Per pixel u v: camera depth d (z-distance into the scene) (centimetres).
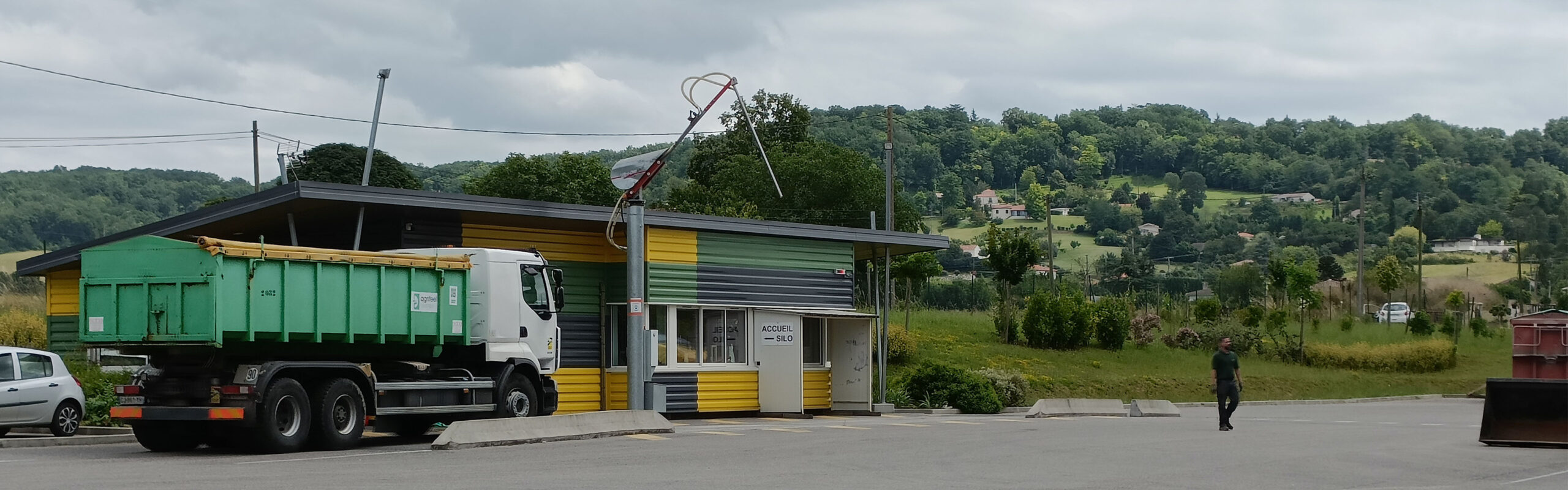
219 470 1370
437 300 1827
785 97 6894
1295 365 4816
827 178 5966
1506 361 5281
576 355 2564
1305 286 6103
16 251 12106
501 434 1772
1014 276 4516
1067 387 3906
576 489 1210
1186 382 4244
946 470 1442
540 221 2462
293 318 1636
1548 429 1919
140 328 1588
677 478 1324
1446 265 13362
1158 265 14725
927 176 17862
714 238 2697
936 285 7306
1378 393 4491
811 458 1585
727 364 2711
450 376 1888
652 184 9981
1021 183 19500
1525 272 12106
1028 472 1437
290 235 2466
